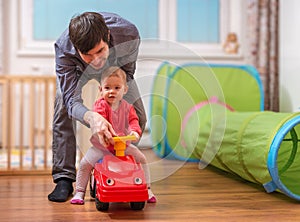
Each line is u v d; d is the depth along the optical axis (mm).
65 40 1583
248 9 3207
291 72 2719
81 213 1475
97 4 3559
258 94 2920
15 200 1657
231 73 2936
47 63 3480
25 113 3377
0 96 3287
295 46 2656
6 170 2234
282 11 2811
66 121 1723
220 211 1507
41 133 3375
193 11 3621
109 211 1500
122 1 3564
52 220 1392
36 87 3359
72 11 3547
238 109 2887
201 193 1789
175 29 3594
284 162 1935
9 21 3441
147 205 1588
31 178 2135
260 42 3141
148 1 3584
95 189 1560
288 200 1674
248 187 1912
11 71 3443
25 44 3484
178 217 1429
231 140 2004
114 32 1515
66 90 1593
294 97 2688
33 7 3514
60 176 1730
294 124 1673
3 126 3055
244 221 1386
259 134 1792
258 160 1731
